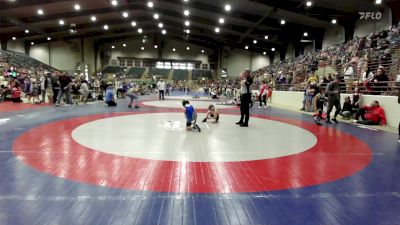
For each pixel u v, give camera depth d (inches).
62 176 141.3
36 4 896.9
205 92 1438.2
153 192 124.6
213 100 856.3
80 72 1524.4
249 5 869.8
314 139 255.3
